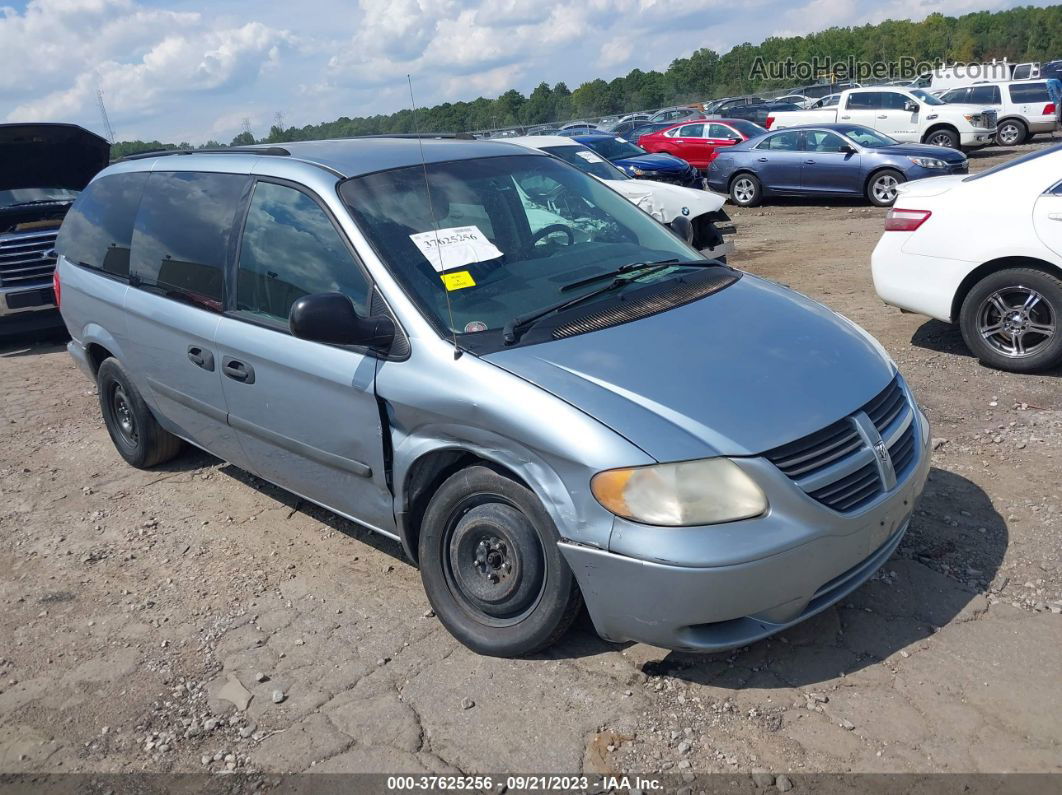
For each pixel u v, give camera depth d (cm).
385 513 378
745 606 291
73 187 1055
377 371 354
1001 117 2606
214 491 533
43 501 543
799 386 320
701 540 285
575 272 390
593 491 296
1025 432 514
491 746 300
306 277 391
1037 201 588
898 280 657
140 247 499
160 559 455
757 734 295
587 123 3694
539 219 419
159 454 560
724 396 310
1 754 321
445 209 396
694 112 3469
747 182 1794
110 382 557
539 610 327
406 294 354
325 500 414
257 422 423
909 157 1609
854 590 338
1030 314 602
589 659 339
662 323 352
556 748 296
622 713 310
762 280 425
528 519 321
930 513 425
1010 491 442
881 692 309
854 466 308
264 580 423
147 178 517
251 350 407
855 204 1719
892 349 691
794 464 296
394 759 299
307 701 332
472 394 324
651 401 306
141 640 384
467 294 361
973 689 307
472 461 348
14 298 923
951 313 636
